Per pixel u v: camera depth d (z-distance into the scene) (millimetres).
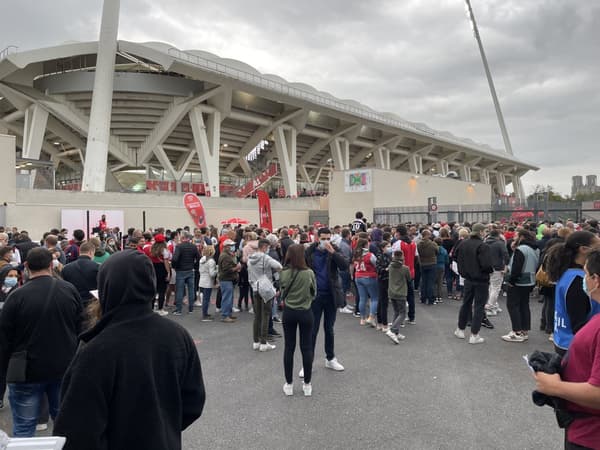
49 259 3189
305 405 4195
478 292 6277
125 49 32281
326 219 31594
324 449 3355
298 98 39031
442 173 72625
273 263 6070
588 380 1658
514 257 6359
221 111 37875
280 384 4789
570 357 1801
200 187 38344
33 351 2971
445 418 3879
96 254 6648
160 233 8641
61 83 33344
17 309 2979
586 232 2992
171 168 38688
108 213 20406
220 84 34094
